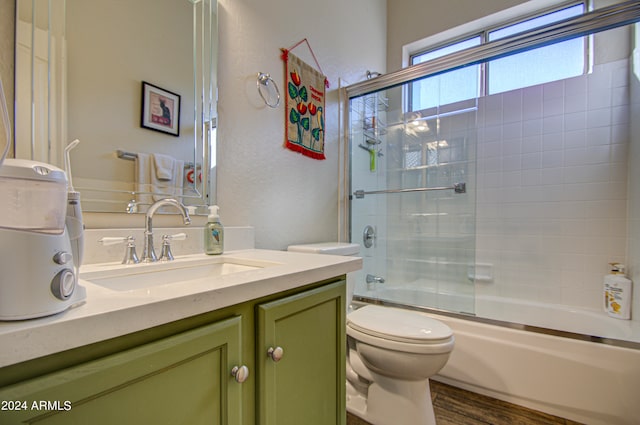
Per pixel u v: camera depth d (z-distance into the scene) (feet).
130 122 3.09
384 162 7.61
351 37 7.04
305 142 5.47
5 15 2.40
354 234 6.81
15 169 1.30
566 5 7.11
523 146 6.91
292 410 2.37
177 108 3.49
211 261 3.25
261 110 4.57
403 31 8.68
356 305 6.50
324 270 2.70
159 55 3.34
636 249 5.37
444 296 6.78
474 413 4.40
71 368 1.26
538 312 6.47
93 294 1.64
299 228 5.35
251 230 4.17
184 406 1.64
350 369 4.73
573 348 4.26
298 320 2.46
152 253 2.88
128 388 1.42
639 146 5.39
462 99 6.68
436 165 7.06
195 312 1.69
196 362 1.71
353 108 6.92
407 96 7.33
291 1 5.21
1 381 1.12
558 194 6.53
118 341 1.41
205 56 3.79
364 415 4.29
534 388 4.46
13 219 1.29
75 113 2.72
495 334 4.81
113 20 2.98
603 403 4.05
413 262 7.32
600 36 6.22
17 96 2.43
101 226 2.89
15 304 1.19
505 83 7.17
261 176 4.57
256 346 2.11
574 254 6.35
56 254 1.32
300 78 5.36
